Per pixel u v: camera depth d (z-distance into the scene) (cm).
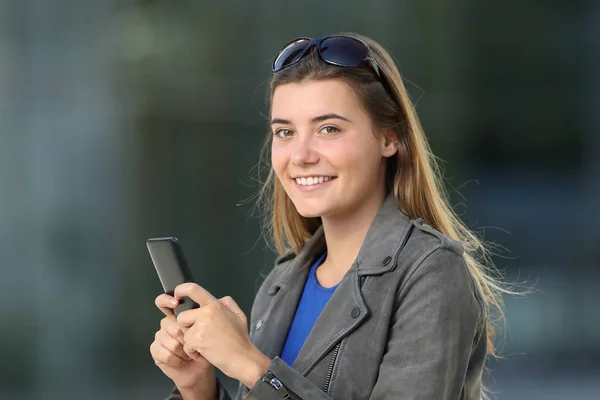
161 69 1919
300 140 425
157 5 1912
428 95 2181
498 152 2267
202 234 1952
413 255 416
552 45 2275
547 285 2266
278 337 460
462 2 2191
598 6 2275
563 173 2319
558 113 2300
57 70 1814
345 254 456
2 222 1778
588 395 1814
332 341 414
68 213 1825
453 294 403
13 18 1775
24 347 1780
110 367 1830
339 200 426
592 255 2303
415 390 389
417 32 2152
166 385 1822
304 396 395
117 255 1862
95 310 1838
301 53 428
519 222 2284
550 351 2183
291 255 512
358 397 406
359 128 426
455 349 397
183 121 1942
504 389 1880
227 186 1972
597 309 2261
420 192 446
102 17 1853
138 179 1895
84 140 1844
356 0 2073
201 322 410
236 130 1981
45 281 1803
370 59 433
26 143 1791
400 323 405
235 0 1977
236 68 1981
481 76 2228
